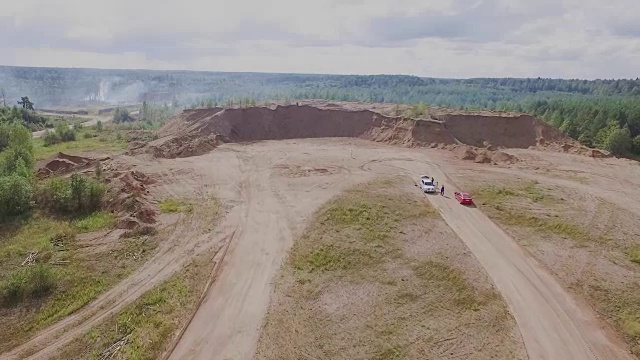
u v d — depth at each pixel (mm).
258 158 60688
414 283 28375
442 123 70750
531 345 22672
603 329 24109
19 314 24500
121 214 37562
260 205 42062
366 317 24859
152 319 24297
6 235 33406
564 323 24516
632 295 27062
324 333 23438
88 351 21844
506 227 37094
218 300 26312
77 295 26391
